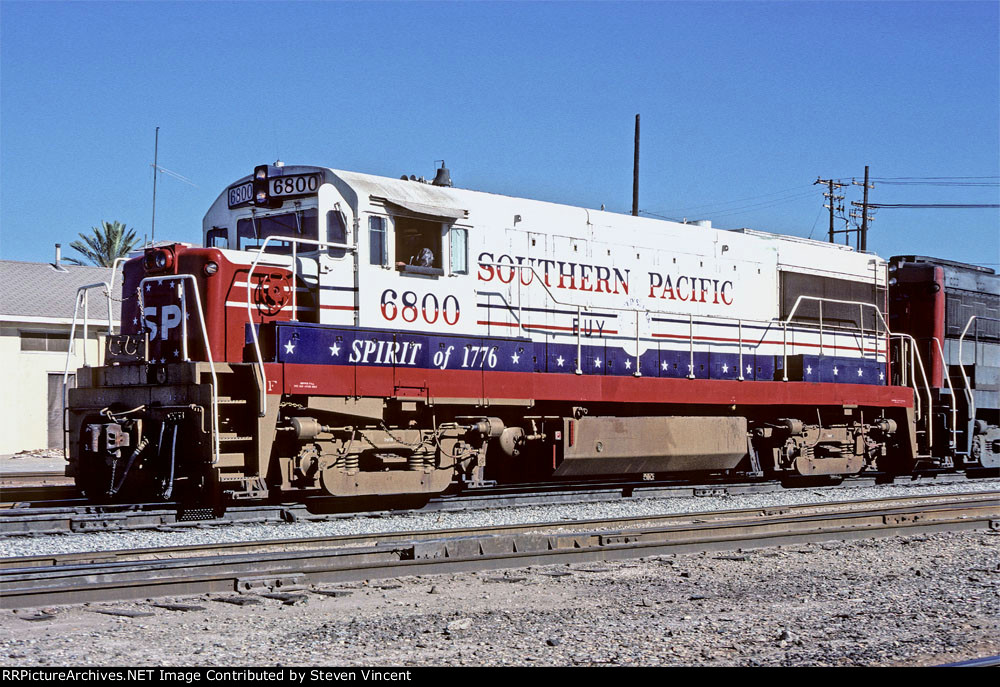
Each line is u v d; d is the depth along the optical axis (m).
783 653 6.70
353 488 13.19
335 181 13.50
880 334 20.41
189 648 6.75
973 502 14.63
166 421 12.48
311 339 12.86
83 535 11.45
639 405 16.81
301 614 7.81
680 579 9.46
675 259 17.45
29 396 29.41
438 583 9.07
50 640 6.88
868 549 11.34
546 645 6.89
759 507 14.10
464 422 14.59
